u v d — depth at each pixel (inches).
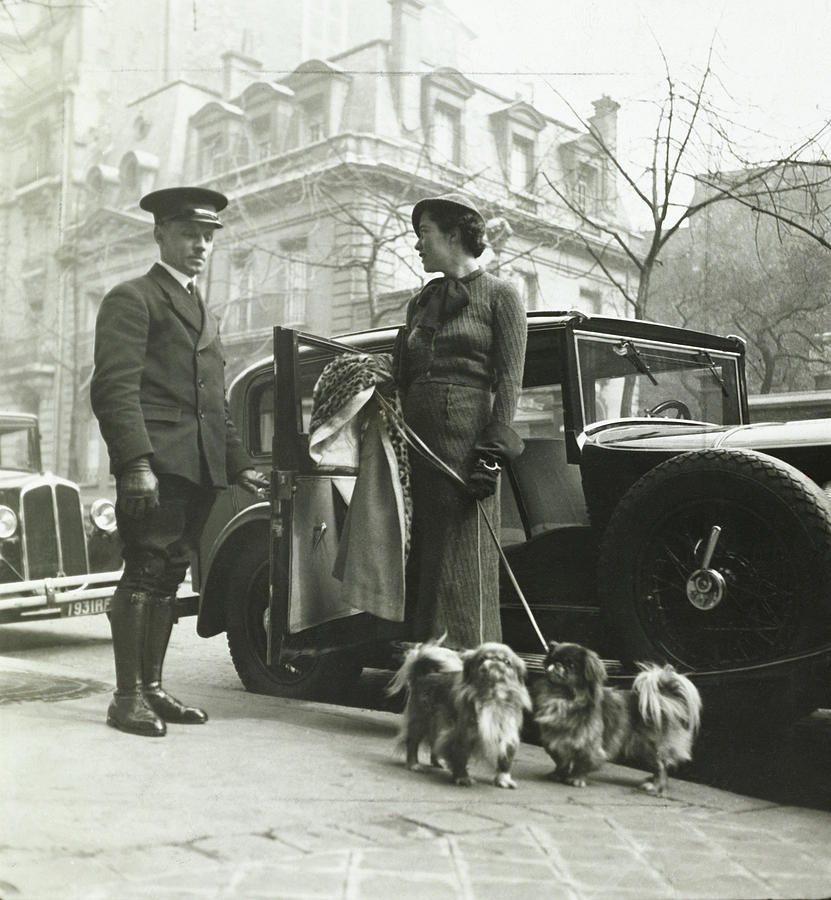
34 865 84.0
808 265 460.8
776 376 499.5
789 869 97.7
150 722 136.8
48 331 497.7
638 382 190.2
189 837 93.1
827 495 143.0
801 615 136.7
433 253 147.8
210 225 148.9
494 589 144.3
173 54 507.5
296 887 82.0
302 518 162.6
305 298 721.6
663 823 111.3
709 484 145.3
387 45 569.3
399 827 100.4
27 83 318.0
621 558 153.9
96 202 600.7
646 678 128.4
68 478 506.6
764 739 166.2
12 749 121.4
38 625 342.6
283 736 143.3
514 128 550.9
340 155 639.1
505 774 123.3
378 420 149.9
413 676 130.0
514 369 142.1
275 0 539.8
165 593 147.3
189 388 146.1
